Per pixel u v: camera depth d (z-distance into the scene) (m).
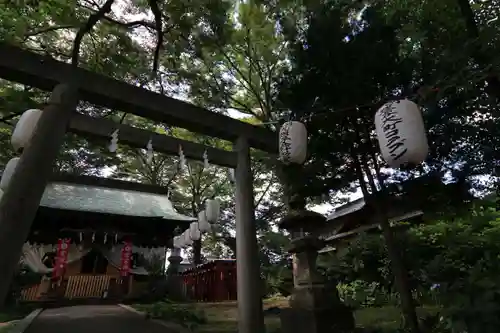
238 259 4.47
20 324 6.82
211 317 8.34
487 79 3.47
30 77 3.63
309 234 4.61
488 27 3.71
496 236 5.70
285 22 5.34
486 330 2.92
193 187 20.61
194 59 9.38
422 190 4.13
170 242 15.10
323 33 4.27
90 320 7.48
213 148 4.82
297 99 4.54
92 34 7.54
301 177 4.59
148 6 7.35
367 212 10.20
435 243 6.05
